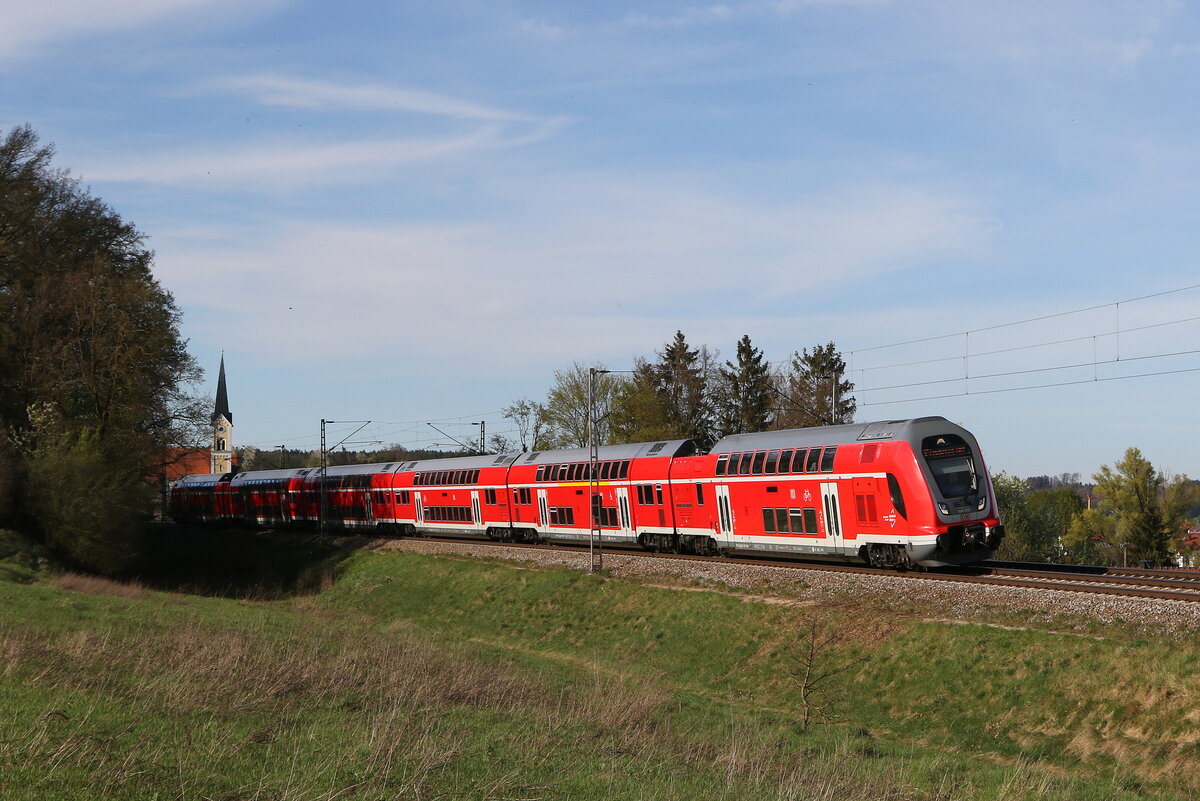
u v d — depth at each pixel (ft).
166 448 185.37
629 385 277.23
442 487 188.75
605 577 135.33
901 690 84.43
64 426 167.53
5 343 171.01
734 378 274.77
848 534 108.17
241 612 112.98
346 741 46.85
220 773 39.40
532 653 120.67
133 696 52.39
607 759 50.42
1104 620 80.18
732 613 109.70
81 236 185.68
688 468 132.57
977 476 102.42
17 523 160.97
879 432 105.60
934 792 53.88
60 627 77.41
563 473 158.30
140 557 179.63
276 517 249.55
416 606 152.76
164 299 182.80
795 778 49.80
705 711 79.15
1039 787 56.34
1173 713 67.62
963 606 90.79
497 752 49.11
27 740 40.06
